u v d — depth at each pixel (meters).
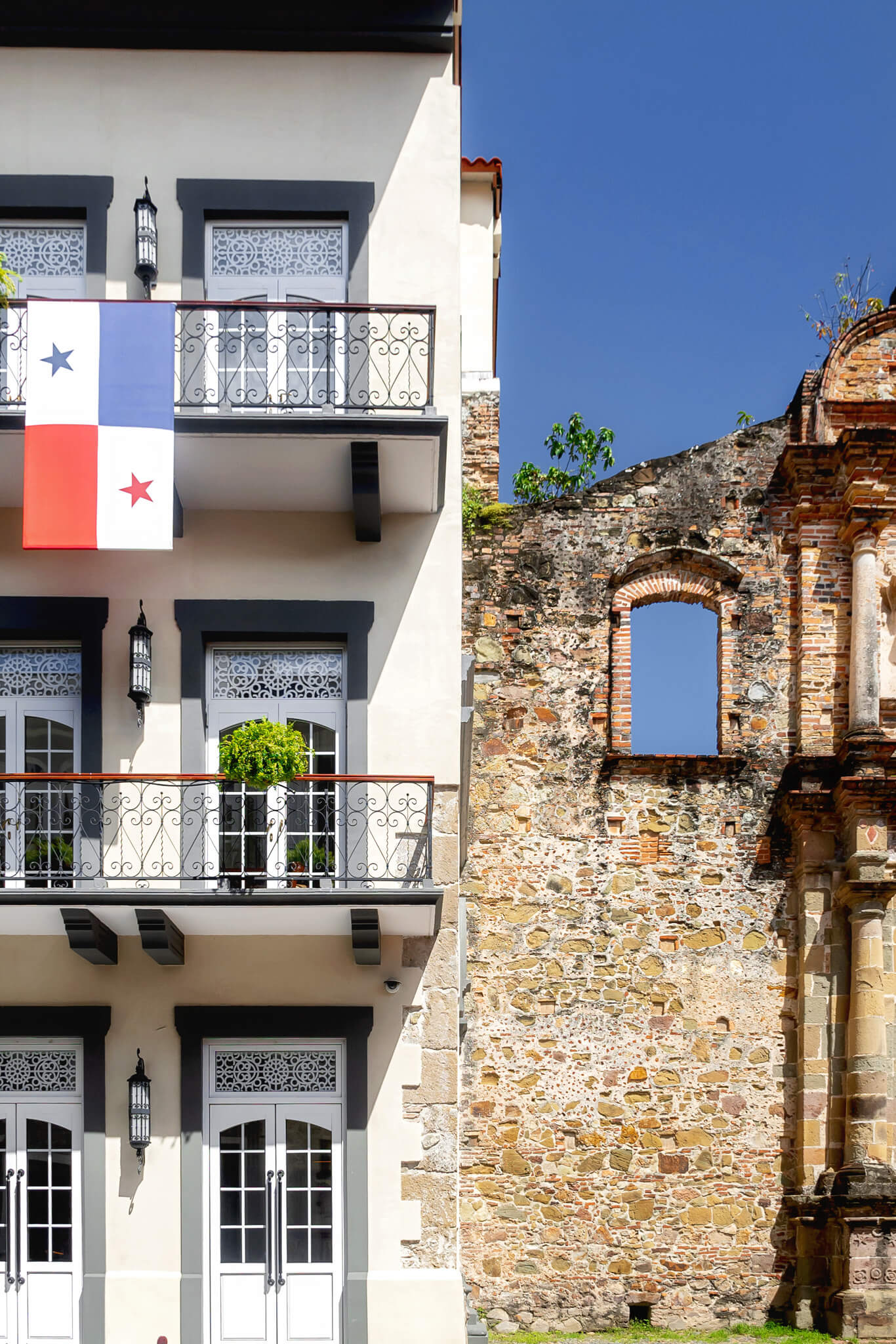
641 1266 14.87
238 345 12.52
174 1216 11.49
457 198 12.66
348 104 12.78
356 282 12.50
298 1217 11.67
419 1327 11.29
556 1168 15.02
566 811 15.73
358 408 11.70
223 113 12.73
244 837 11.64
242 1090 11.84
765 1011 15.39
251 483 12.04
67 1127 11.76
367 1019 11.77
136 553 12.24
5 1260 11.57
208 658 12.34
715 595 16.25
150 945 11.27
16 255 12.68
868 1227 14.23
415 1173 11.59
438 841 11.92
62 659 12.32
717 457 16.42
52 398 11.55
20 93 12.73
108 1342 11.28
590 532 16.28
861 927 15.15
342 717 12.25
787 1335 14.30
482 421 17.41
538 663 16.03
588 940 15.48
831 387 16.50
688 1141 15.12
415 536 12.34
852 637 15.77
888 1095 14.99
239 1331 11.47
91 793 11.83
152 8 12.71
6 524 12.30
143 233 12.27
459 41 13.06
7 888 10.99
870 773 15.25
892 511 15.71
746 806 15.78
